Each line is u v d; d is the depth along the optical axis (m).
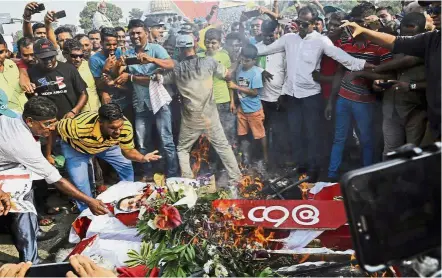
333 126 4.39
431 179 1.45
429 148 1.46
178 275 2.51
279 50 4.32
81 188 3.90
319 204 2.92
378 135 4.22
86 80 4.46
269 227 2.80
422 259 1.50
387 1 4.57
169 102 4.43
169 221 2.61
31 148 3.12
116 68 4.38
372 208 1.40
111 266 2.71
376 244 1.40
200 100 4.38
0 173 3.21
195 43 4.55
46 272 2.23
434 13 3.58
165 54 4.39
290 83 4.36
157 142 4.56
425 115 3.84
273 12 4.61
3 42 4.12
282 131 4.50
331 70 4.25
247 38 4.48
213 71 4.36
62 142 3.79
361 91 4.11
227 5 4.62
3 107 3.81
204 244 2.60
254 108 4.43
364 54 4.01
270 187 3.74
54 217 4.16
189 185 2.92
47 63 4.18
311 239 2.79
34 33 4.73
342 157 4.34
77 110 4.27
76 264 2.17
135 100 4.48
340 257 2.80
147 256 2.67
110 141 3.70
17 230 3.18
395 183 1.42
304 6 4.26
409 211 1.44
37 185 4.22
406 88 3.76
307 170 4.36
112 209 3.21
